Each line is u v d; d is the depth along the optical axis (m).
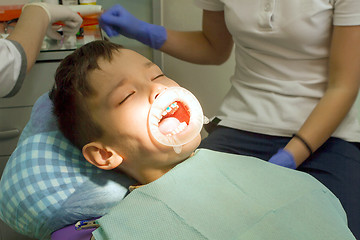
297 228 0.73
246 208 0.77
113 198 0.92
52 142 0.95
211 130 1.31
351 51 1.03
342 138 1.14
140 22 1.39
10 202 0.90
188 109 0.87
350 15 1.00
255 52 1.21
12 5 1.52
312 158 1.09
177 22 1.86
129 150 0.87
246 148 1.17
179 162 0.90
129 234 0.74
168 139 0.82
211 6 1.34
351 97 1.05
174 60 1.91
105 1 1.88
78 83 0.87
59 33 1.51
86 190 0.92
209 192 0.80
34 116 1.02
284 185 0.83
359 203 0.98
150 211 0.76
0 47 0.96
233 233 0.72
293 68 1.16
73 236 0.87
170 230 0.74
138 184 0.95
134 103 0.84
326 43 1.11
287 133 1.14
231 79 1.34
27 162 0.92
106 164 0.88
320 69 1.15
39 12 1.14
